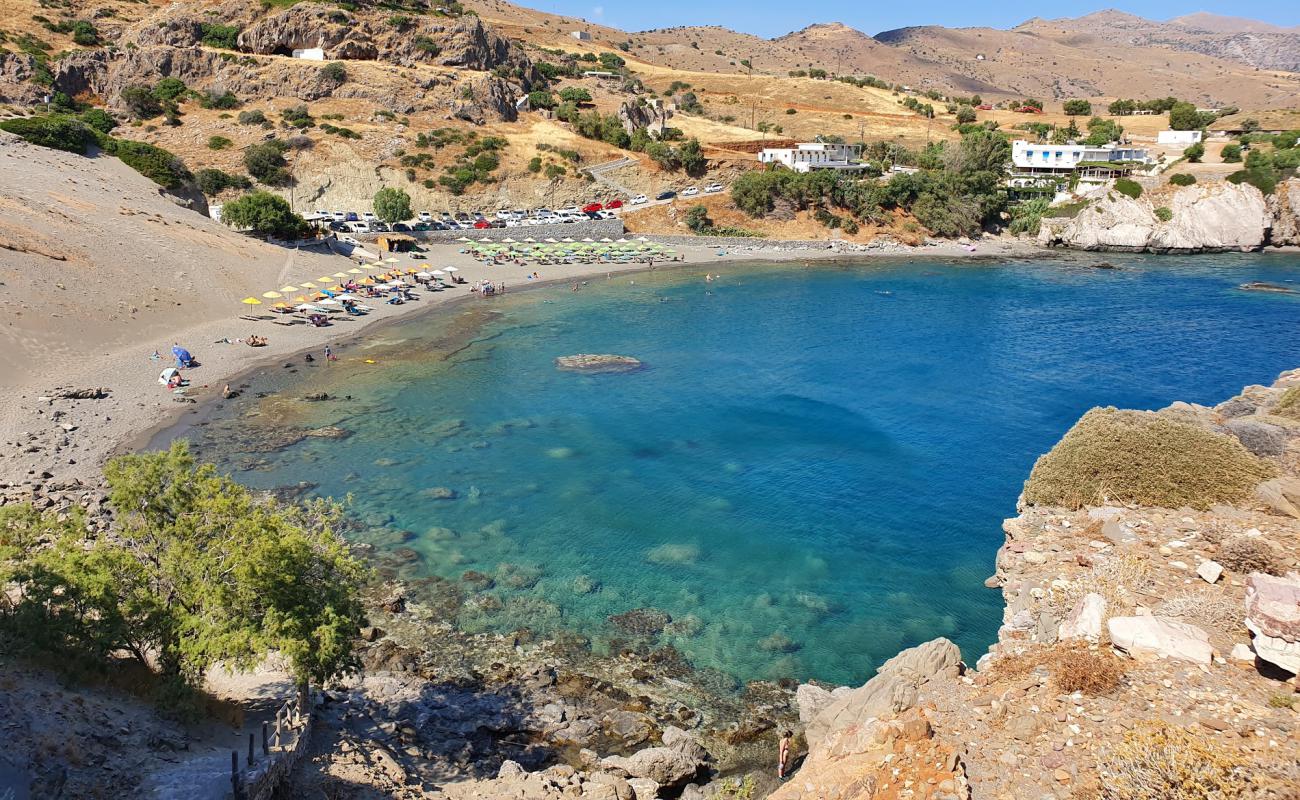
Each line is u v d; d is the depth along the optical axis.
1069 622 22.59
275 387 59.31
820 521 40.69
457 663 28.83
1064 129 190.75
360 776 20.02
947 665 22.02
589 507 41.78
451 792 20.41
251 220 94.88
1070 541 28.94
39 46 141.62
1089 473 32.31
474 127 147.50
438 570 35.19
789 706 27.03
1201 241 129.25
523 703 26.66
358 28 157.75
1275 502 28.61
